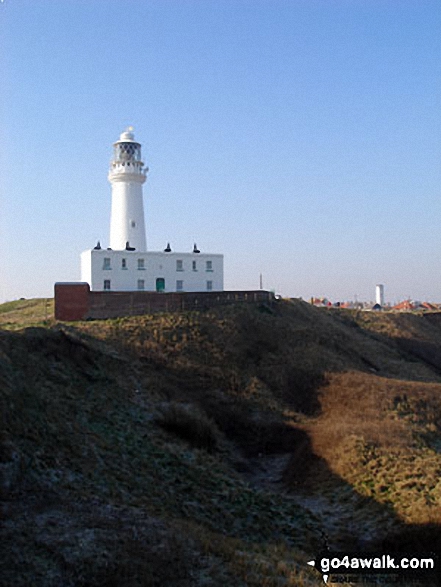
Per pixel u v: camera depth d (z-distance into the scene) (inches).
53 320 1679.4
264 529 757.9
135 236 2647.6
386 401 1350.9
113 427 960.3
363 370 1713.8
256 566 569.0
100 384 1141.1
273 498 877.8
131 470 806.5
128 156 2635.3
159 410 1116.5
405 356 2273.6
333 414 1306.6
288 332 1851.6
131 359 1357.0
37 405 852.6
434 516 777.6
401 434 1151.6
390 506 841.5
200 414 1158.3
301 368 1542.8
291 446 1147.9
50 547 513.7
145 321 1646.2
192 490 818.2
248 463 1066.1
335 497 902.4
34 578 465.4
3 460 620.7
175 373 1370.6
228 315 1840.6
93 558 508.7
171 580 504.1
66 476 689.6
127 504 675.4
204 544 592.1
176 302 1863.9
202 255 2369.6
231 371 1455.5
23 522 548.1
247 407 1289.4
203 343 1572.3
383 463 983.6
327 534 774.5
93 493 673.6
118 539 554.6
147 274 2241.6
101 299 1721.2
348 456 1011.3
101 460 792.9
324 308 2751.0
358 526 806.5
